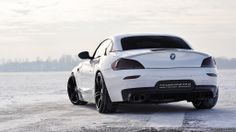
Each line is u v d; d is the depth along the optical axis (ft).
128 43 24.11
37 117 23.11
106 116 22.34
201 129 16.92
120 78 22.25
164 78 21.93
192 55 22.61
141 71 21.93
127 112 23.94
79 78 28.89
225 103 28.94
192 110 24.36
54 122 20.52
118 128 17.81
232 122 18.74
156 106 27.43
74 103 31.09
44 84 96.99
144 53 22.22
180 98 22.61
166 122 19.19
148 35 25.02
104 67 23.44
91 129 17.84
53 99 37.65
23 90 63.62
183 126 17.83
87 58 26.89
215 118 20.22
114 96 22.75
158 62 22.13
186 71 22.17
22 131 18.16
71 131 17.61
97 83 24.44
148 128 17.49
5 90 64.80
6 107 29.91
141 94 21.94
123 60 22.43
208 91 22.67
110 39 25.36
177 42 24.66
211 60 23.13
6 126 19.88
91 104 31.27
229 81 89.30
